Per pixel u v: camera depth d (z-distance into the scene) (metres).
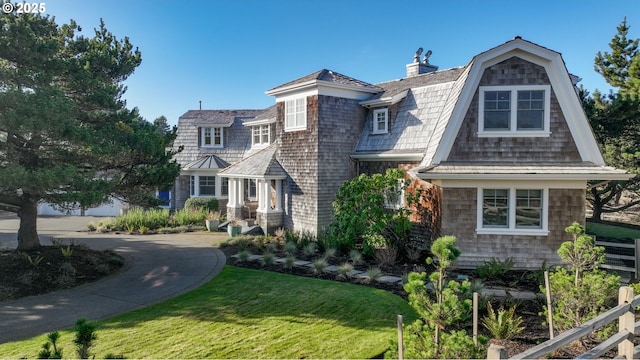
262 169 18.78
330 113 17.50
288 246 14.45
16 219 25.86
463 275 11.20
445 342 5.04
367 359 6.17
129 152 11.70
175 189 26.45
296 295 9.41
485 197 12.27
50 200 10.71
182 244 16.48
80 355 4.73
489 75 12.39
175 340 6.86
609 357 6.07
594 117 17.62
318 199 17.11
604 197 23.27
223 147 27.08
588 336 6.77
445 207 12.30
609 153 18.41
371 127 18.38
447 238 5.55
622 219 24.66
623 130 18.33
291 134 18.61
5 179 9.40
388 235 13.82
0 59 11.21
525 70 12.20
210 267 12.40
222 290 9.91
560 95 12.05
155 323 7.70
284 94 19.00
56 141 11.38
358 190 13.76
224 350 6.46
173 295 9.59
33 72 11.12
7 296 9.47
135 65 14.90
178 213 23.11
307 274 11.55
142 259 13.59
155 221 21.28
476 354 4.95
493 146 12.38
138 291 9.96
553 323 7.07
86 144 10.71
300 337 6.99
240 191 21.47
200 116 28.95
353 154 18.00
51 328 7.57
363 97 18.64
